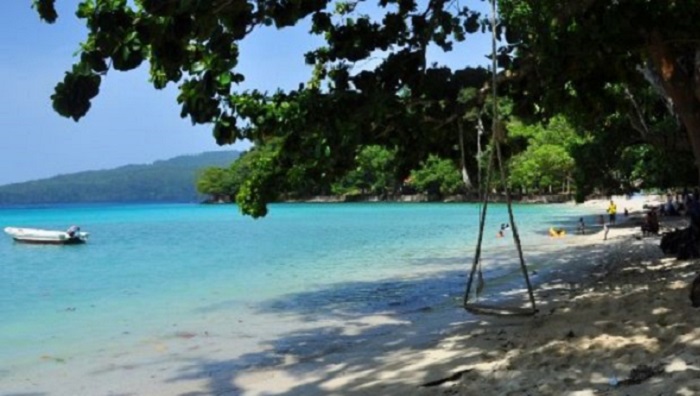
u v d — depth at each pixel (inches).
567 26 471.8
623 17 437.1
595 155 1346.0
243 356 448.5
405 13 484.1
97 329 555.5
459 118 480.4
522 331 417.4
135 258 1203.2
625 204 3380.9
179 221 2741.1
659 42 478.3
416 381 328.8
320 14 428.1
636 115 878.4
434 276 852.0
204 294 745.6
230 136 400.2
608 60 528.4
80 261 1177.4
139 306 673.0
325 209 3619.6
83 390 379.6
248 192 540.4
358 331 518.6
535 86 520.4
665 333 334.3
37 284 868.0
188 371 414.0
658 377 265.7
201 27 287.0
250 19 320.5
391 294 714.2
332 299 689.6
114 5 271.1
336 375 374.0
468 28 509.4
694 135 496.1
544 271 845.8
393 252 1202.0
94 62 268.4
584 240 1347.2
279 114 458.9
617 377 274.1
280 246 1390.3
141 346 487.8
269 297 712.4
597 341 342.3
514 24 507.2
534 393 271.6
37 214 4173.2
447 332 471.2
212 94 352.2
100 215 3754.9
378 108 433.4
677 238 826.8
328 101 450.0
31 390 381.4
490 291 695.7
